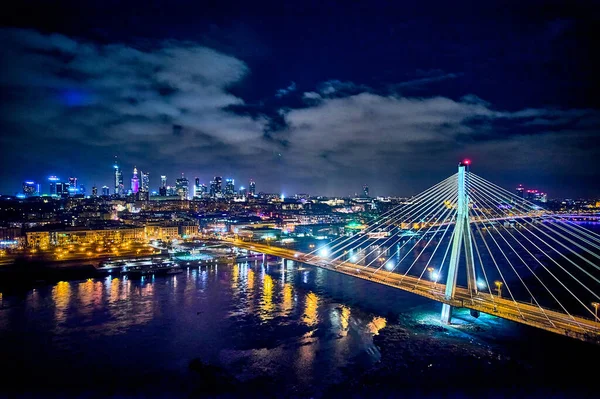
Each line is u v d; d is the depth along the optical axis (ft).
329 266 566.36
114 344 354.13
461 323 395.34
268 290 561.84
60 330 387.96
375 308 463.42
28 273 641.81
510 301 370.53
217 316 435.94
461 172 387.14
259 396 268.41
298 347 349.82
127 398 264.31
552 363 306.55
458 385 278.46
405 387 277.85
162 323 410.93
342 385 282.97
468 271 392.88
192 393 271.08
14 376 294.05
